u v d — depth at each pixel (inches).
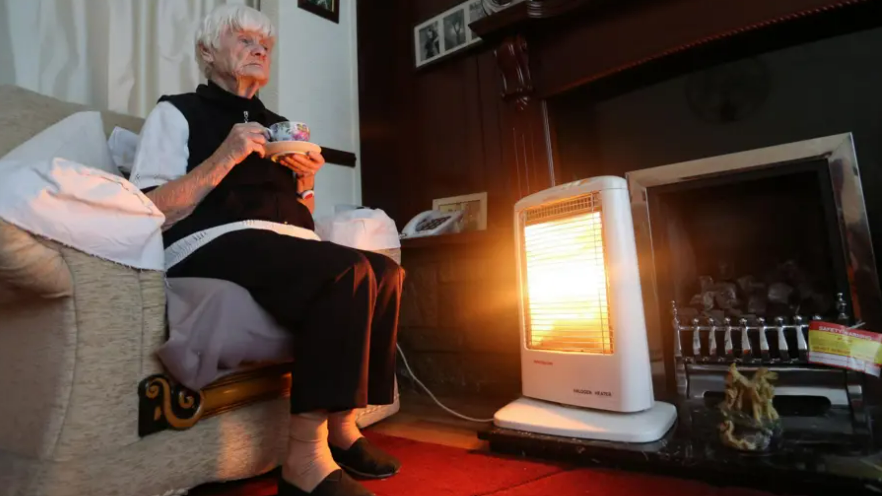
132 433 33.3
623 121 68.0
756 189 60.7
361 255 37.1
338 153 92.8
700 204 64.4
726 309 59.5
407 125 90.7
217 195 42.4
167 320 36.1
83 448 30.8
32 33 62.3
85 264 31.5
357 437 43.3
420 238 77.9
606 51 64.2
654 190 63.9
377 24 96.3
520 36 69.1
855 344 45.4
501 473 41.4
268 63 49.8
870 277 51.6
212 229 40.9
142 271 34.8
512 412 49.8
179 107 44.3
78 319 31.0
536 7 65.7
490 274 74.2
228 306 35.9
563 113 72.1
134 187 34.6
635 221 64.4
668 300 61.9
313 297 35.1
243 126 39.7
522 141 70.5
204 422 38.0
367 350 35.5
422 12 89.3
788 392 52.1
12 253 27.4
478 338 75.4
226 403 39.4
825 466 35.0
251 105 48.5
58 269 29.8
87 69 66.5
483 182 80.3
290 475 35.0
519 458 45.1
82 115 47.3
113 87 68.3
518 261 56.4
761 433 38.9
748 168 58.0
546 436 45.4
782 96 58.0
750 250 61.2
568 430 44.7
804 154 54.9
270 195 44.4
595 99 70.2
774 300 57.7
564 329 51.2
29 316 32.2
